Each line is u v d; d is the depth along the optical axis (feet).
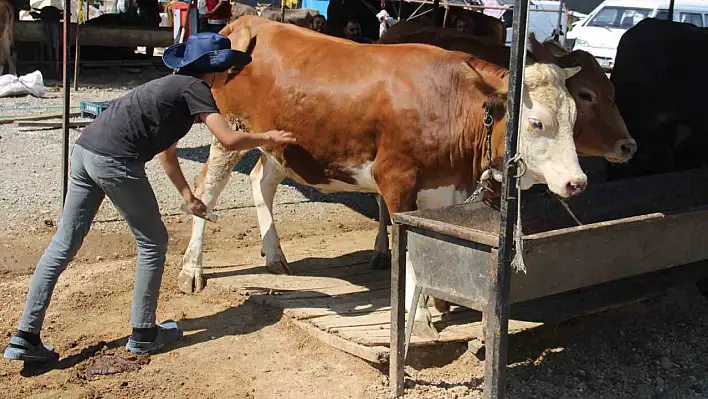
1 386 14.11
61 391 13.97
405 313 15.44
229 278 19.60
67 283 19.19
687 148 24.43
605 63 59.52
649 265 15.01
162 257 15.39
